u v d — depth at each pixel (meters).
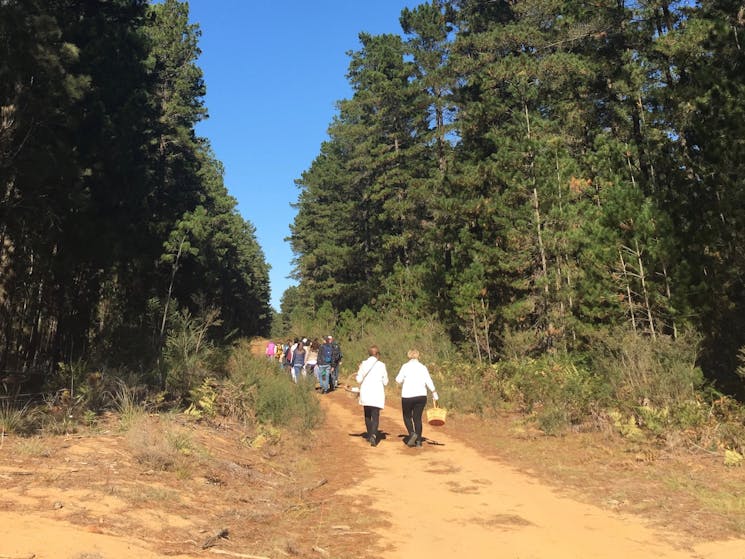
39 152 13.30
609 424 9.82
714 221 11.73
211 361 13.13
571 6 21.38
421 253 33.59
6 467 5.04
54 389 9.27
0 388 9.65
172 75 35.97
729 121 11.03
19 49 12.51
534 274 17.91
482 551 4.60
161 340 15.88
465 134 23.20
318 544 4.61
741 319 11.88
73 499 4.48
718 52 12.27
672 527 5.25
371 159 35.53
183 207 32.53
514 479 7.35
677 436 8.44
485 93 22.42
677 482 6.73
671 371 10.31
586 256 14.58
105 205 19.78
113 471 5.46
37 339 17.50
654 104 19.39
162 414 8.48
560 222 16.56
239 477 6.45
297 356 18.75
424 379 9.74
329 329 39.06
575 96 22.47
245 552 4.12
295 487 6.54
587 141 22.62
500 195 19.30
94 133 18.28
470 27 27.89
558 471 7.70
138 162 23.72
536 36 22.62
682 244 12.57
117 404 8.70
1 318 15.35
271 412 10.69
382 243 38.25
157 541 3.98
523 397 13.29
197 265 31.38
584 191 17.48
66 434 6.77
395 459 8.59
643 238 12.55
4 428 6.29
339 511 5.68
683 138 15.70
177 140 33.97
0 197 13.50
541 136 17.98
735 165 11.02
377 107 35.38
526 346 16.41
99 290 21.16
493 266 18.47
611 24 20.56
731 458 7.29
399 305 29.30
